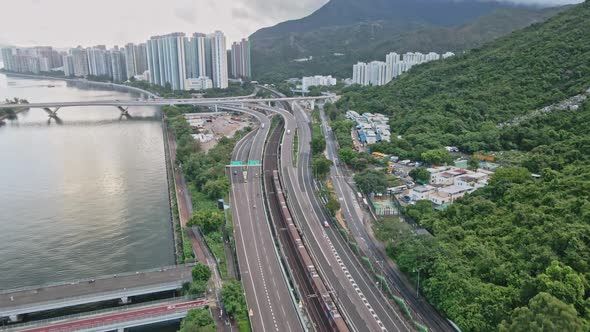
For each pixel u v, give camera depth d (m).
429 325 158.50
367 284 184.25
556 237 163.00
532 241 171.62
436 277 168.38
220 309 167.12
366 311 166.25
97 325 154.88
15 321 162.50
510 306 145.50
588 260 151.12
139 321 159.00
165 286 178.25
